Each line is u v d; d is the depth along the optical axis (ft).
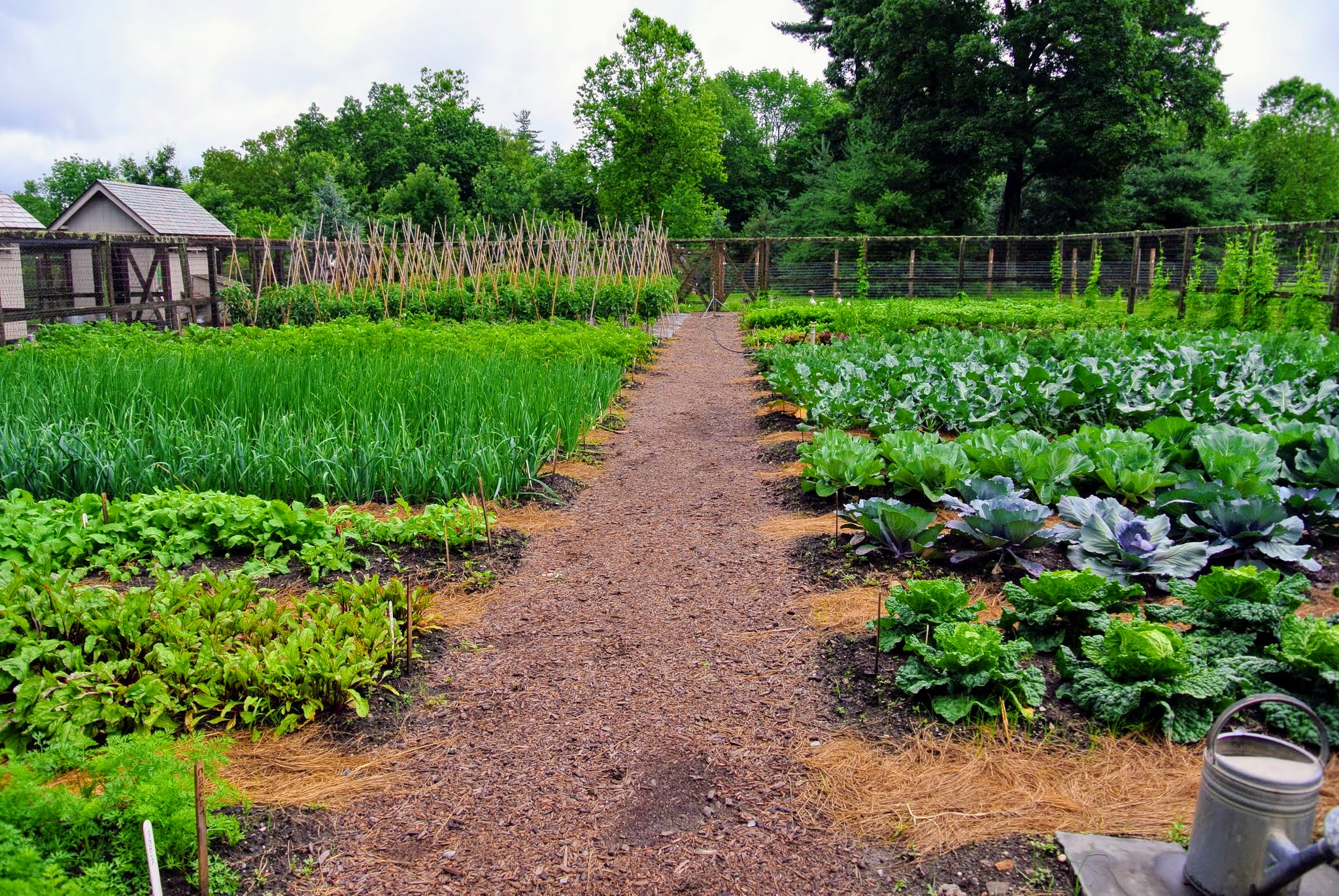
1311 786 7.53
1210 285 65.67
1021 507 16.31
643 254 71.10
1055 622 13.24
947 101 119.03
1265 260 55.36
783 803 10.34
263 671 12.20
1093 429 22.22
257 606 14.92
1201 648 11.84
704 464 27.48
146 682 11.64
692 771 11.09
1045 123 108.88
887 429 27.27
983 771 10.61
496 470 22.30
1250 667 11.22
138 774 9.16
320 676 12.21
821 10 148.56
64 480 20.88
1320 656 10.56
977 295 101.30
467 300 60.54
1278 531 15.49
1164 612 12.90
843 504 21.43
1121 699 10.89
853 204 124.88
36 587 14.12
